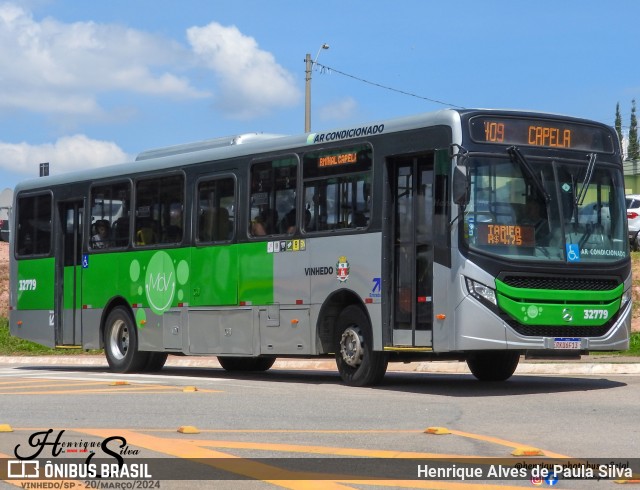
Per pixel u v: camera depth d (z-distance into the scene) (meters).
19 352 33.41
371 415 13.67
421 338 16.84
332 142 18.45
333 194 18.38
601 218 17.11
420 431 12.11
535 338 16.33
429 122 16.80
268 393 16.66
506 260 16.19
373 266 17.53
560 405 14.76
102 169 23.30
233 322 20.06
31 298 24.73
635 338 26.14
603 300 16.88
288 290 19.05
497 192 16.38
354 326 18.08
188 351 20.98
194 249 20.92
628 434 11.90
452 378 20.19
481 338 16.09
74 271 23.83
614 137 17.53
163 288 21.56
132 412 14.05
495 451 10.65
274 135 21.19
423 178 17.02
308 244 18.69
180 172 21.41
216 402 15.24
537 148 16.77
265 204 19.61
